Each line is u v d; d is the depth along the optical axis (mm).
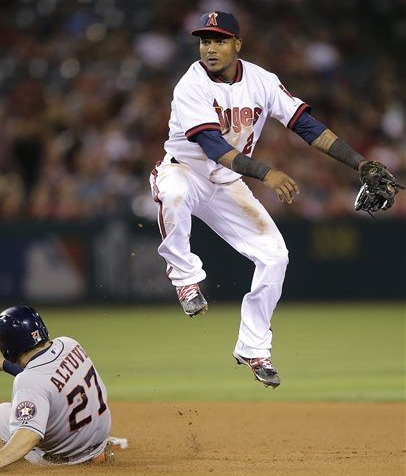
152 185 25484
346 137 85500
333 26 96125
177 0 94062
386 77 92250
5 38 94250
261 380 25438
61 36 94125
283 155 80250
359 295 79000
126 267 75812
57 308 76250
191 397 37812
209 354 51750
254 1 94500
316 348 53844
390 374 44312
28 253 76250
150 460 24578
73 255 76000
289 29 93375
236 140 24781
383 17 98688
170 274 25281
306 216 79250
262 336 25578
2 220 76625
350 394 38500
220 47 24156
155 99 83938
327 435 29609
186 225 24969
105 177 78688
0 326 21594
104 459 23234
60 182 78812
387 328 62656
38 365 21547
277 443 28125
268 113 25297
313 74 89500
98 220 75875
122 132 81250
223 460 24641
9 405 23125
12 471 21922
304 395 38344
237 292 77062
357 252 78812
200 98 24094
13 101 84875
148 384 41375
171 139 25156
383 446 27422
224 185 25281
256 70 24969
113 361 49000
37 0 97812
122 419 32750
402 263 79062
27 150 80688
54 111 83188
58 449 22359
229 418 33000
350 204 80562
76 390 21875
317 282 78562
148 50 89500
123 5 95938
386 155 84375
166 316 72312
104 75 87688
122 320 69438
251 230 25547
